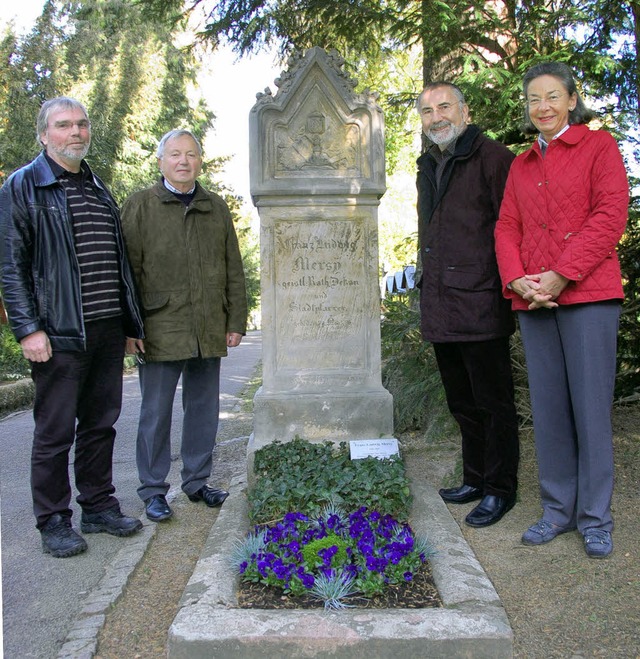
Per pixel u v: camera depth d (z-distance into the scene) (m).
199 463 3.98
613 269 2.91
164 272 3.71
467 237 3.42
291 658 2.26
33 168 3.28
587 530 3.02
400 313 5.70
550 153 3.00
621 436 4.50
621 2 4.51
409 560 2.75
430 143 5.69
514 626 2.49
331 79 4.09
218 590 2.58
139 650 2.44
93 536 3.51
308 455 3.81
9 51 12.83
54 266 3.23
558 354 3.08
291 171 4.14
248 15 5.95
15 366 10.18
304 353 4.21
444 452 4.58
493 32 4.98
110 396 3.54
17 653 2.44
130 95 14.98
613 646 2.35
